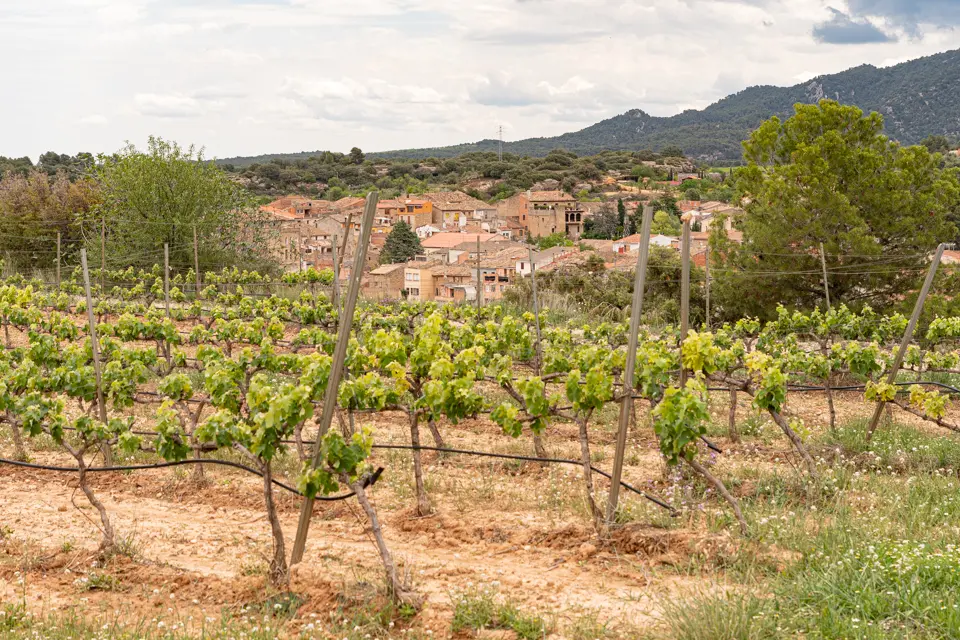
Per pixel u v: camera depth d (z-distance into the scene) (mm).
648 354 9336
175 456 7758
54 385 10641
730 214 24938
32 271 33031
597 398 7957
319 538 8164
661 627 5844
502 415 8562
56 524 8539
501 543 7941
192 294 27094
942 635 5344
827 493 8922
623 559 7320
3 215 35750
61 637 5891
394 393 9023
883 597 5805
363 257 6832
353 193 146750
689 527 7777
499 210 130000
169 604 6668
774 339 16266
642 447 11734
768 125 23469
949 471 9953
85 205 37062
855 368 11695
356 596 6551
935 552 6711
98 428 7652
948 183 21453
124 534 8242
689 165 186875
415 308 19422
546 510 8789
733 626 5555
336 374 6875
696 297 24000
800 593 6102
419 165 177500
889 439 11414
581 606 6355
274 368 11047
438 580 6949
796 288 22125
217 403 9812
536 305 13078
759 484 9141
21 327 20438
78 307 21297
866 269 21047
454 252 87625
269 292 28953
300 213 108312
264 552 7715
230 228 32875
